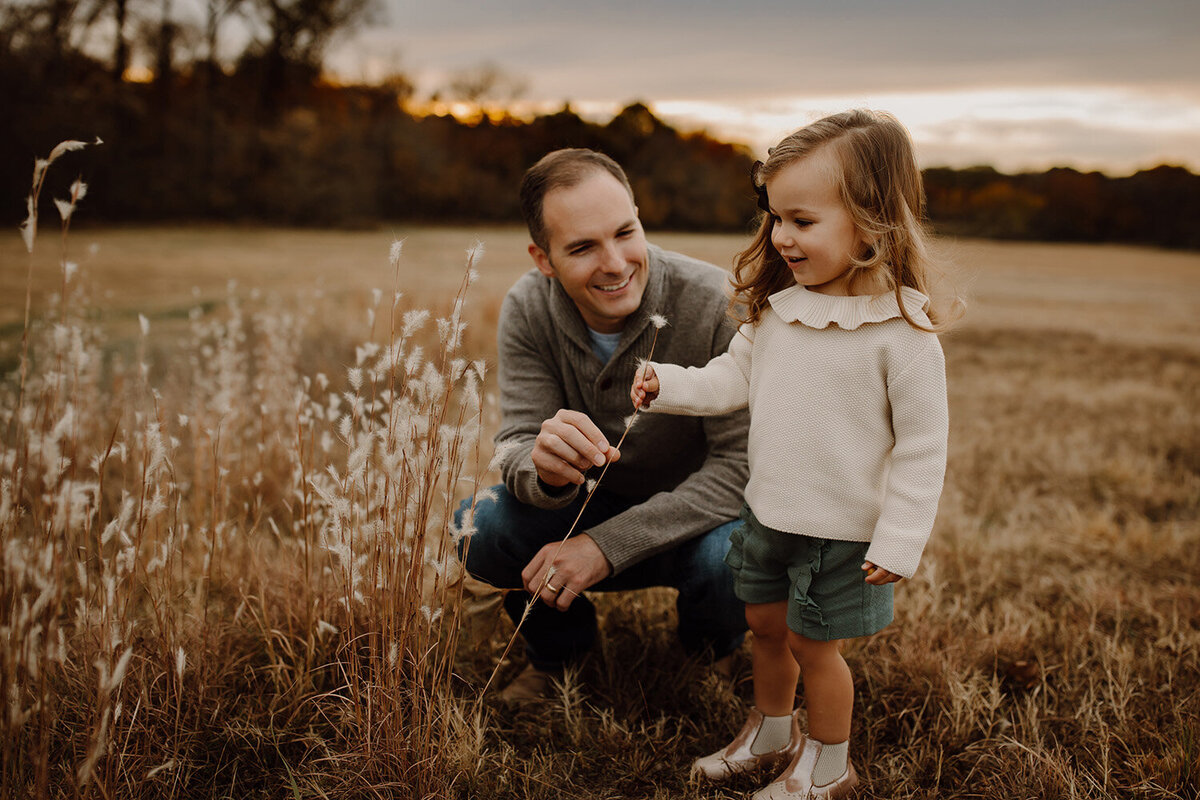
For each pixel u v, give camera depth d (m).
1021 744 1.84
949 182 45.66
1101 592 2.68
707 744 1.97
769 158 1.64
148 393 3.56
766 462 1.68
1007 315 13.16
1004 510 3.64
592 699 2.14
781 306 1.70
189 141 33.88
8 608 1.49
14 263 14.11
